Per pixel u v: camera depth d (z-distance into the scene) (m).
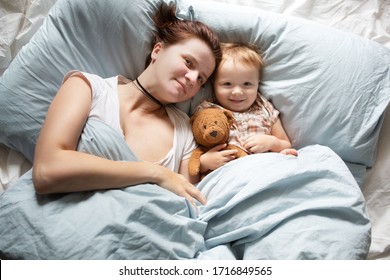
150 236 0.76
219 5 1.12
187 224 0.79
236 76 1.03
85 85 0.92
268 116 1.08
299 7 1.27
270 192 0.86
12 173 1.04
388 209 1.04
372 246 0.97
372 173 1.08
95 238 0.74
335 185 0.88
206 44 1.00
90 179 0.79
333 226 0.82
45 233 0.75
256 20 1.10
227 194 0.86
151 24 1.06
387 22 1.25
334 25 1.25
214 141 0.99
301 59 1.07
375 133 1.05
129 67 1.11
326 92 1.05
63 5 1.06
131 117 0.99
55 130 0.81
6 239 0.77
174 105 1.09
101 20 1.05
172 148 0.98
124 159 0.87
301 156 0.97
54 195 0.81
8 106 1.02
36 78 1.03
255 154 0.94
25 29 1.17
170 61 0.96
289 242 0.80
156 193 0.80
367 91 1.03
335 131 1.05
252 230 0.81
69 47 1.05
